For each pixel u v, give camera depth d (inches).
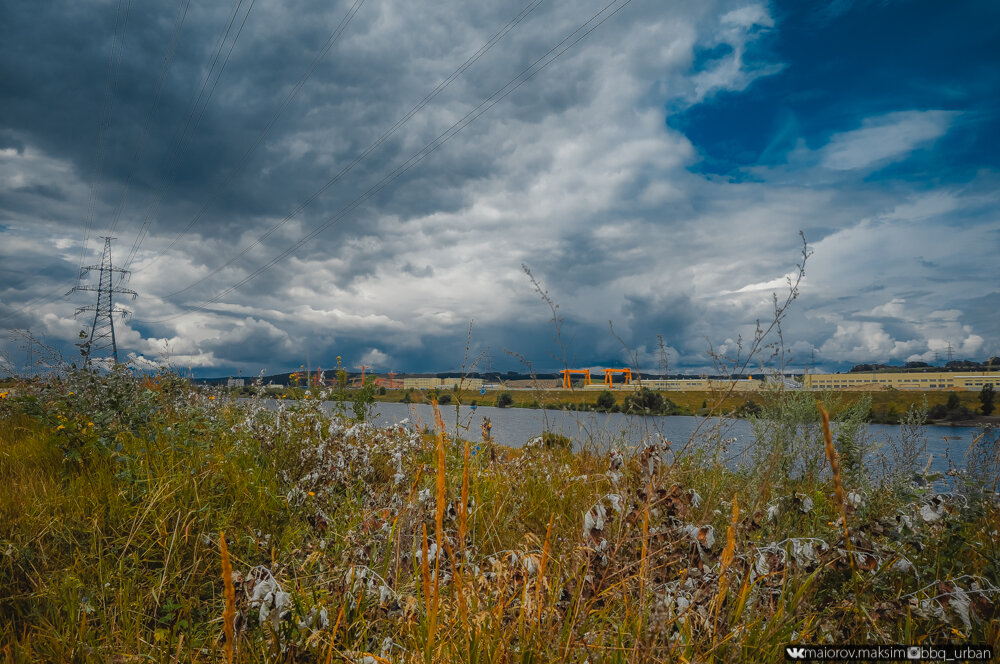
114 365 220.4
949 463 122.8
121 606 94.1
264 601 73.6
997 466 116.0
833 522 96.7
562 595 80.1
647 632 67.5
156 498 128.4
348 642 75.9
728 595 76.6
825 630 76.0
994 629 77.5
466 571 87.1
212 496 139.9
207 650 81.8
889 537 88.8
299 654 72.1
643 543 75.4
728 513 106.9
